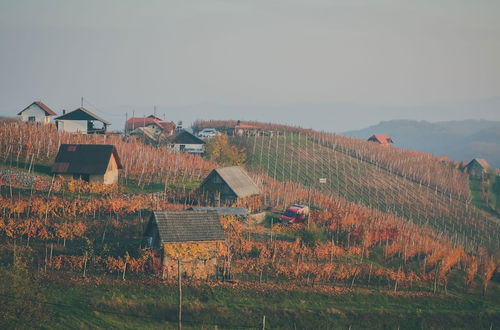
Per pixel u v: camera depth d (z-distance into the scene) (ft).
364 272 654.94
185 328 529.86
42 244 615.57
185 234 588.91
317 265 645.51
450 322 597.11
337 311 576.61
